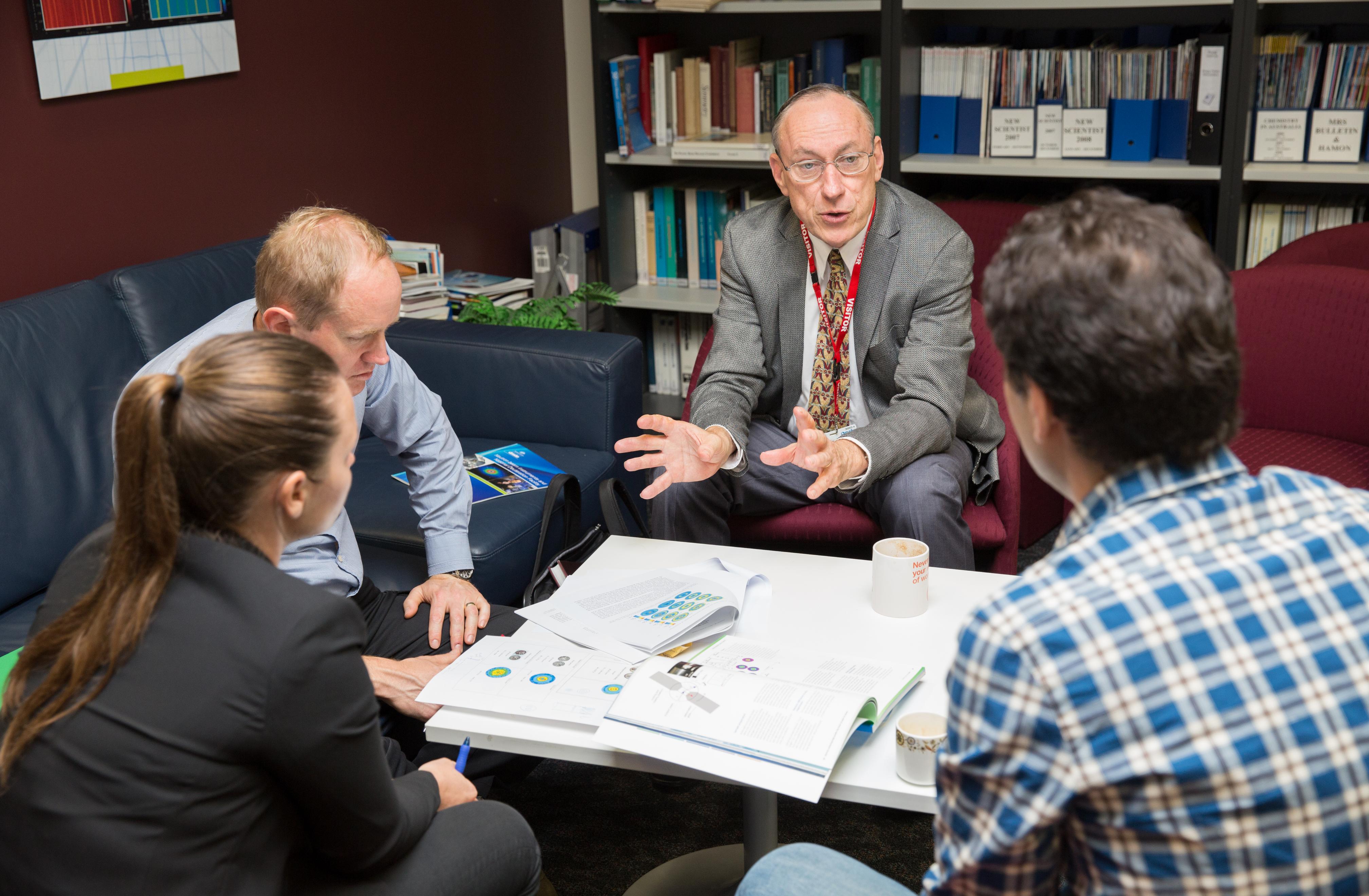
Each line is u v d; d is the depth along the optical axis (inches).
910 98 140.1
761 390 98.2
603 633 62.7
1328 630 30.3
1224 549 31.2
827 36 156.3
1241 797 29.1
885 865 75.9
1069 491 35.3
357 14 130.0
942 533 87.5
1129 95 133.4
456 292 137.3
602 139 154.3
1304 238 113.3
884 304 91.7
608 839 79.4
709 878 73.1
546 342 110.4
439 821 52.2
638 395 112.9
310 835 45.7
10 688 42.4
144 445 40.8
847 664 58.5
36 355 86.2
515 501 96.6
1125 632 29.7
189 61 109.8
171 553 41.5
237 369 41.8
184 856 41.4
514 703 56.7
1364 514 32.5
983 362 100.7
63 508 85.1
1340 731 29.5
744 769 50.5
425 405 81.4
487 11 151.9
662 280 165.0
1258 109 130.5
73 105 100.9
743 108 152.9
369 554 89.6
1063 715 29.7
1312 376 96.8
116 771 40.6
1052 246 32.2
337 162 130.3
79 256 103.5
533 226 168.6
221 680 40.9
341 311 63.7
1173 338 30.3
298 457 42.6
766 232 95.6
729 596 66.1
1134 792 29.6
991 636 30.8
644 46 154.3
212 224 116.1
